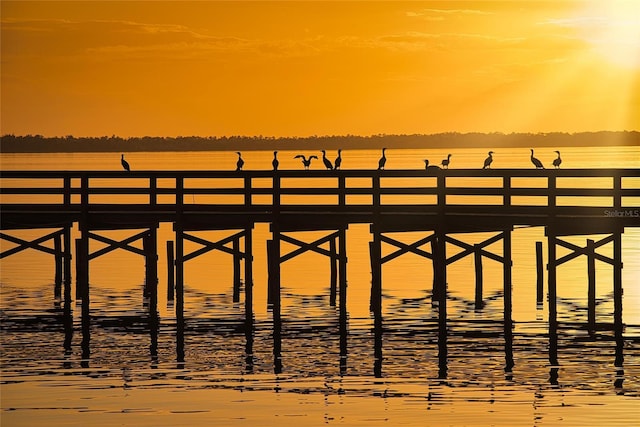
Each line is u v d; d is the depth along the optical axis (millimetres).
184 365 76000
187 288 113938
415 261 139750
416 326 89812
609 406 64562
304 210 84250
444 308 81875
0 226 92750
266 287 114875
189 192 86312
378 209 82812
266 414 63719
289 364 76000
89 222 89000
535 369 73875
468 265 135750
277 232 84812
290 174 84750
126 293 109938
